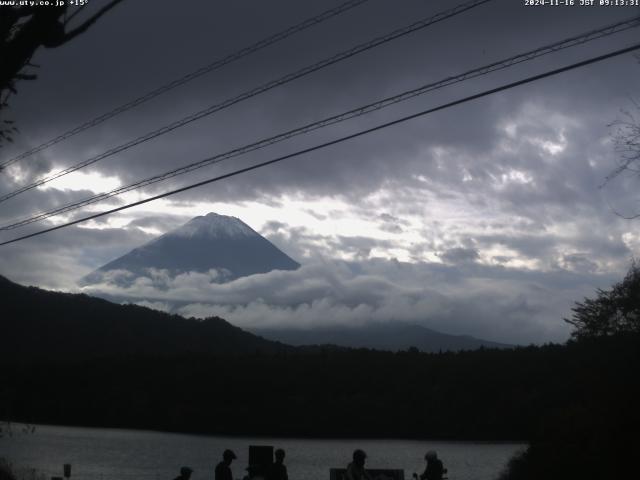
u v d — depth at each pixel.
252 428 120.38
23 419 124.38
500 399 97.94
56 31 9.93
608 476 24.66
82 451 90.00
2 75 10.02
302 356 133.25
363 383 122.38
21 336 152.12
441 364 120.50
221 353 145.12
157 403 128.38
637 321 27.14
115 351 152.88
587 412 26.80
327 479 64.88
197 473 66.25
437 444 99.06
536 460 27.77
